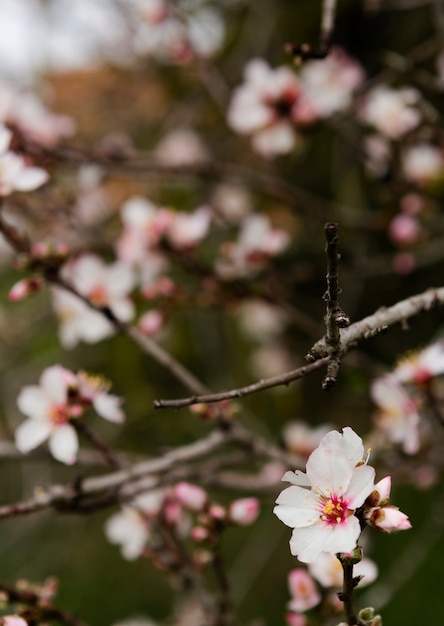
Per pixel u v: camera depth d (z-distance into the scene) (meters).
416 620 1.84
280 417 2.02
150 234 1.21
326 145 2.06
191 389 1.10
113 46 2.09
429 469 1.28
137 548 1.12
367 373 1.20
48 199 1.47
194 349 2.00
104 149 1.49
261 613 1.96
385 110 1.47
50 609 1.02
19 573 2.07
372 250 1.87
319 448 0.90
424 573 1.93
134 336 1.10
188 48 1.63
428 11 1.87
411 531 1.92
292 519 0.90
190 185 1.98
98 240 1.45
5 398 1.93
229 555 2.06
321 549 0.89
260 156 1.95
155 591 2.12
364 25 1.96
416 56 1.38
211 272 1.23
